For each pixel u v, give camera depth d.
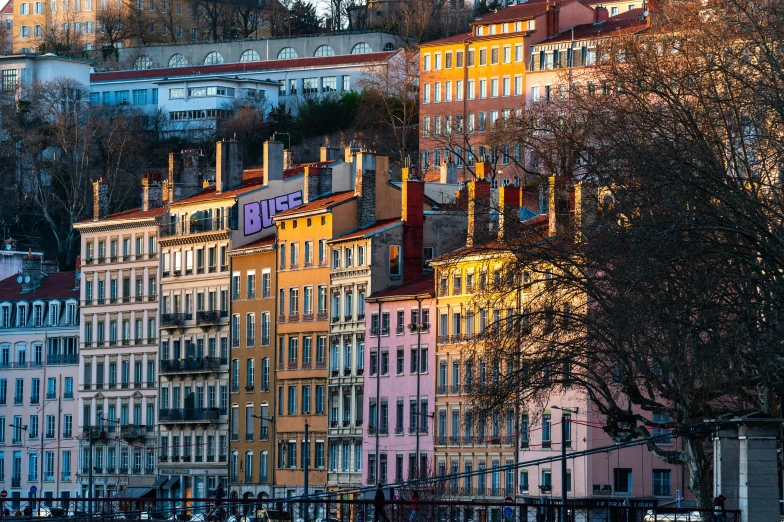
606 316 157.88
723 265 144.62
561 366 172.75
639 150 151.00
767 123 157.12
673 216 145.00
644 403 161.25
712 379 147.38
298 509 180.38
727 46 166.88
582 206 165.25
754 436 125.62
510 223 185.38
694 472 160.12
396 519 172.62
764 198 147.25
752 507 125.00
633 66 176.38
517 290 169.88
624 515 144.75
